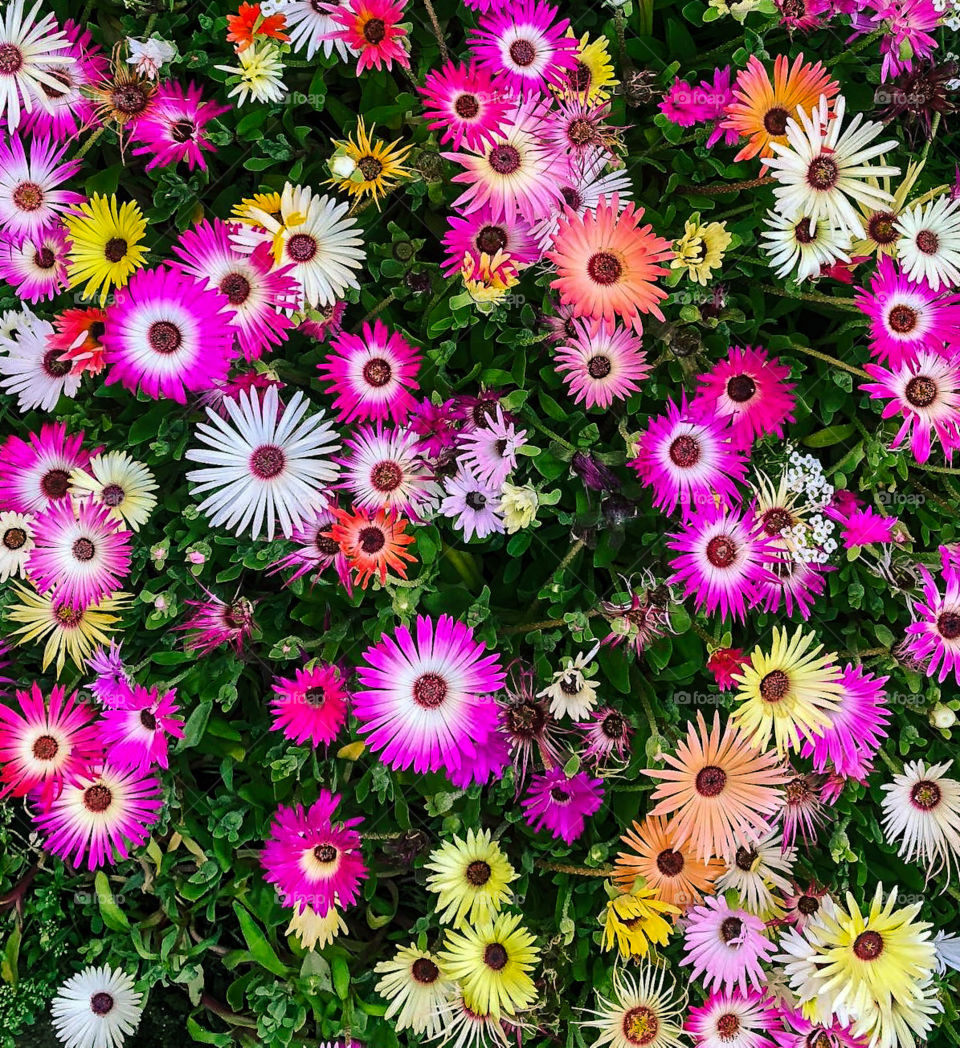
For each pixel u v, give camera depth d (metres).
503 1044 0.41
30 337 0.39
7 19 0.38
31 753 0.39
